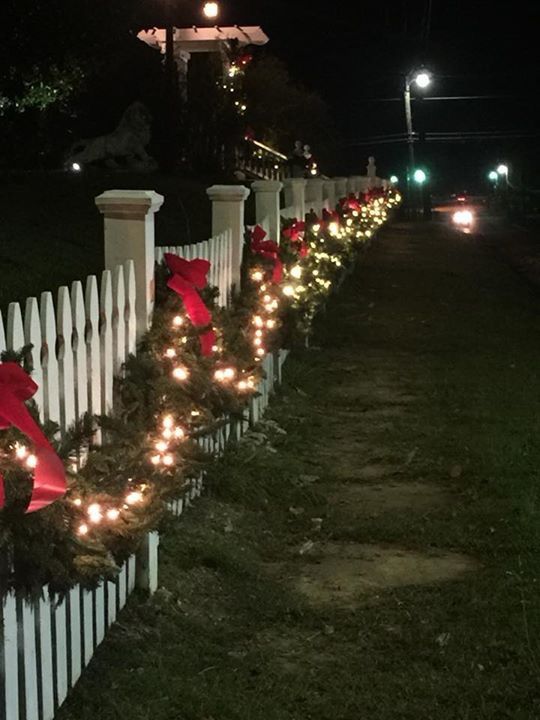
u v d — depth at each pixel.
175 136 17.69
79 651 3.43
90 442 3.34
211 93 18.73
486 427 6.64
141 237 4.04
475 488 5.45
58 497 2.64
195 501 5.08
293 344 8.13
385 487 5.61
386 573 4.46
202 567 4.39
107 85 18.17
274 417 6.83
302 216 9.72
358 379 8.25
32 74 10.38
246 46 23.14
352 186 18.09
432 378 8.27
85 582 3.04
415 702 3.41
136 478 3.38
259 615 4.05
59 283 7.25
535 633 3.82
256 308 6.26
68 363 3.35
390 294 13.17
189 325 4.42
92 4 9.77
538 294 14.83
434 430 6.64
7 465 2.67
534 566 4.40
